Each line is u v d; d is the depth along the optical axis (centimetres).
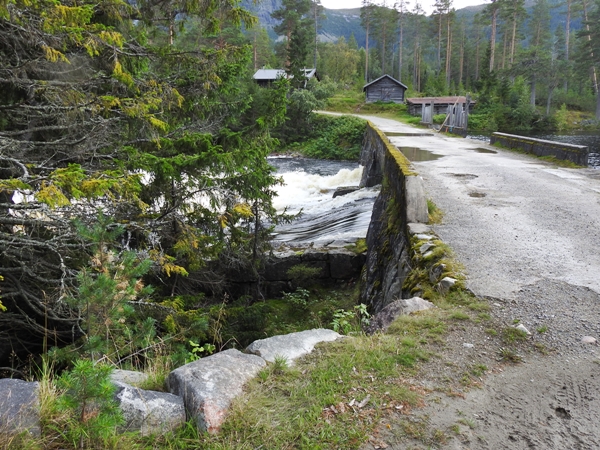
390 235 859
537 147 1574
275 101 884
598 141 3244
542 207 841
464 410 298
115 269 363
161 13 849
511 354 374
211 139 839
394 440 265
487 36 11700
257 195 806
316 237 1338
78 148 731
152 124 748
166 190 755
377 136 2045
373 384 318
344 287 1100
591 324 420
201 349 433
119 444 242
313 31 8419
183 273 645
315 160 3850
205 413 264
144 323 420
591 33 5859
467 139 2316
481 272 534
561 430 282
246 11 779
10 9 520
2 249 604
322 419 277
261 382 310
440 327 409
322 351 360
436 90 6631
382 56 8969
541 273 534
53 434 243
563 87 6950
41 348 762
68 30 587
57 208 593
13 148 613
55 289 628
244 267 1046
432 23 8800
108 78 751
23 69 643
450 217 777
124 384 277
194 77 840
